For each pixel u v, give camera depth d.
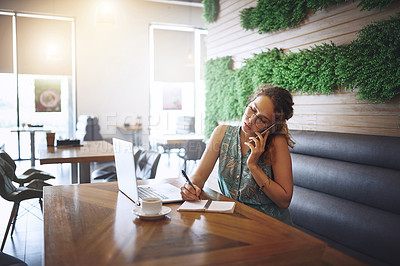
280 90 1.78
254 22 3.66
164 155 8.53
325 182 2.35
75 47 8.27
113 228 1.23
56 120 8.37
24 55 7.87
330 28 2.77
